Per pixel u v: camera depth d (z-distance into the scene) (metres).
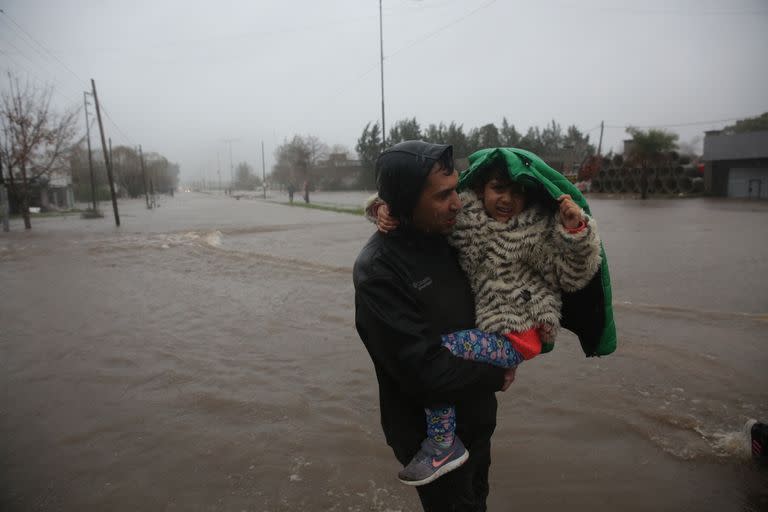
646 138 37.53
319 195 67.88
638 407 3.76
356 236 16.70
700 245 12.37
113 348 5.48
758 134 35.28
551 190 1.62
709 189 38.47
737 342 5.07
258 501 2.85
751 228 16.11
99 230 21.20
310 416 3.83
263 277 9.34
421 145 1.59
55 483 3.05
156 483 3.04
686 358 4.65
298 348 5.34
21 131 25.00
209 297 7.83
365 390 4.28
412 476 1.69
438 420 1.70
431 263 1.68
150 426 3.73
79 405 4.10
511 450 3.27
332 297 7.59
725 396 3.90
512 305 1.70
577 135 61.38
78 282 9.44
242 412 3.92
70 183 50.25
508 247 1.68
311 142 88.25
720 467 3.02
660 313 6.10
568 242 1.57
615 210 25.22
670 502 2.72
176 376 4.66
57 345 5.62
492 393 1.87
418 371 1.56
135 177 87.75
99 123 24.22
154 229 20.83
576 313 1.88
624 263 10.02
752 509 2.65
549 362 4.66
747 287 7.78
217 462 3.24
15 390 4.41
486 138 60.19
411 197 1.57
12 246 15.37
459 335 1.67
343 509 2.76
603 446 3.28
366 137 74.56
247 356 5.14
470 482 1.83
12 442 3.54
